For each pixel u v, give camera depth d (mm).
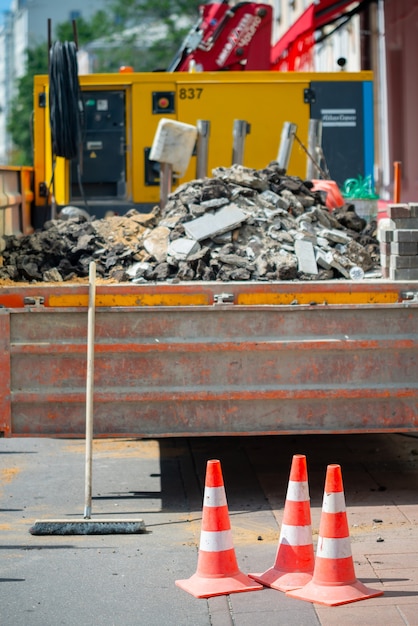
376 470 9414
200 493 8789
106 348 7871
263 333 7934
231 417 8016
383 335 8008
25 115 75312
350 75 13430
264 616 6012
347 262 8812
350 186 13180
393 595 6293
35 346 7863
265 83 13352
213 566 6480
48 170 12828
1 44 126188
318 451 10227
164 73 13266
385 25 23359
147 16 72375
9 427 7934
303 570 6527
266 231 9242
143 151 13227
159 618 6035
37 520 7695
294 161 13422
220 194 9547
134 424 8000
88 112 13219
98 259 9227
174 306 7848
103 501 8555
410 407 8086
